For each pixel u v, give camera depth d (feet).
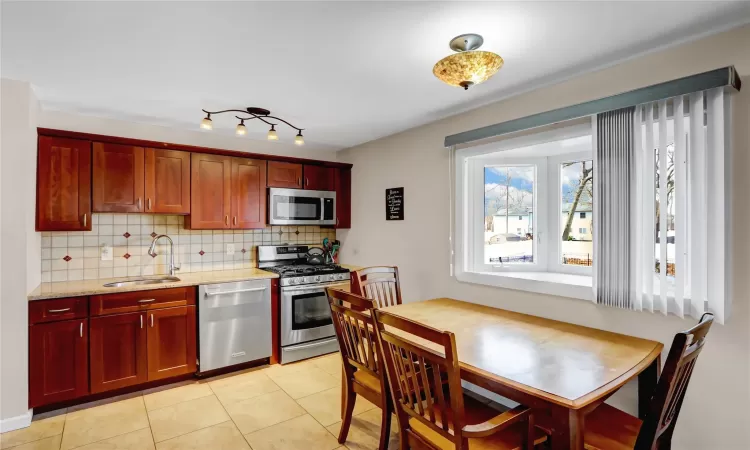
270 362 11.17
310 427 7.61
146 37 5.69
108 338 8.62
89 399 8.63
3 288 7.38
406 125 10.77
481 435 4.12
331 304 6.75
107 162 9.39
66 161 8.84
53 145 8.68
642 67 6.39
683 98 5.90
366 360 6.31
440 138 10.18
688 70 5.88
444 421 4.45
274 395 9.05
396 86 7.74
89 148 9.16
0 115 7.27
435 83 7.57
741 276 5.41
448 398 6.15
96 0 4.71
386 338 5.12
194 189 10.71
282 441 7.12
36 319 7.80
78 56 6.34
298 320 11.40
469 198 9.80
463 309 8.36
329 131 11.46
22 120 7.47
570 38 5.74
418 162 10.87
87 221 9.08
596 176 6.86
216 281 10.04
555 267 9.41
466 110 9.36
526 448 4.46
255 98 8.46
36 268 8.68
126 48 6.05
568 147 8.94
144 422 7.77
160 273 11.03
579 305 7.17
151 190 10.00
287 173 12.59
